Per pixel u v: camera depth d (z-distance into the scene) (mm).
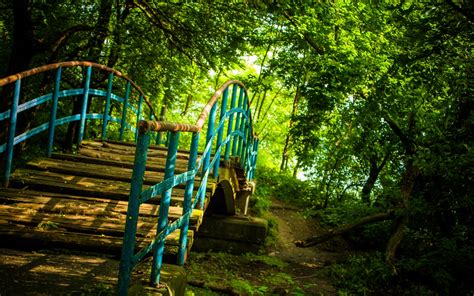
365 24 9383
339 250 12547
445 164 7277
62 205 4164
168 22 10398
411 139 10375
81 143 6672
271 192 16547
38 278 2754
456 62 6855
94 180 5023
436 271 8539
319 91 9539
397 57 6527
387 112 9602
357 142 12453
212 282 7738
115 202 4445
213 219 11070
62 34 9227
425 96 8820
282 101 23734
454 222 9531
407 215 9758
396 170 14328
